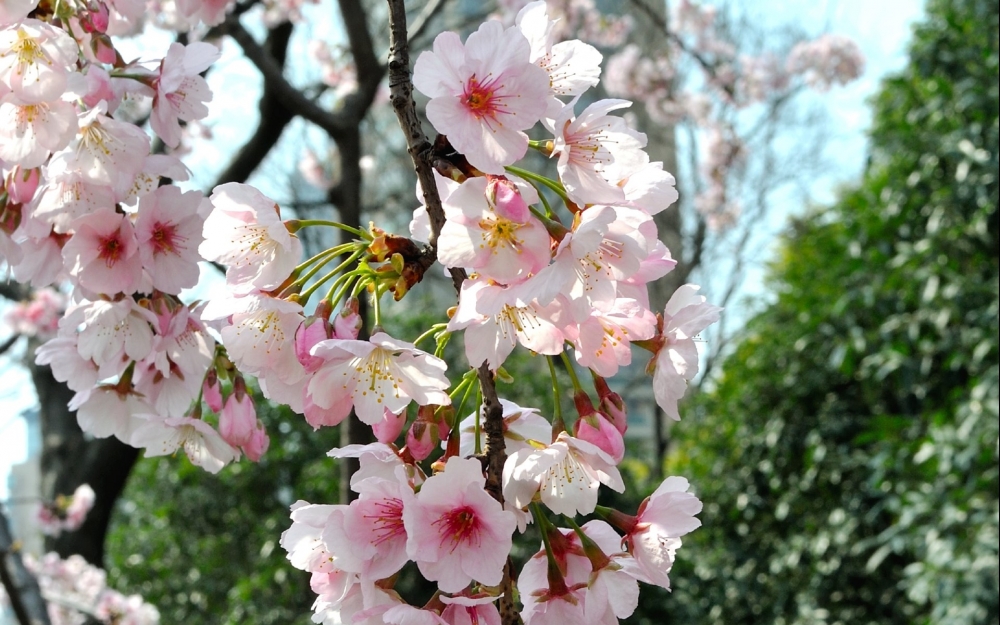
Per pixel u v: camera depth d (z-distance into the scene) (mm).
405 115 1283
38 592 3889
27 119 1587
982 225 5973
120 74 1802
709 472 7766
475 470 1134
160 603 7395
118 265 1665
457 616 1145
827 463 6992
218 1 2113
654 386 1373
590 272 1173
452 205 1166
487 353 1200
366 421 1207
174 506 7473
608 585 1206
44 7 1807
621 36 9148
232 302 1292
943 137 6273
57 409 5508
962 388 6074
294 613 6773
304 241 6262
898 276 6586
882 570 6684
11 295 5621
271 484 7418
